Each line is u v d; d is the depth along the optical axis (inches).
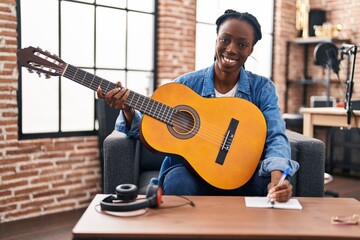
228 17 78.3
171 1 176.6
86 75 70.2
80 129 155.3
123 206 55.4
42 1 142.1
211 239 48.0
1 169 127.0
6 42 126.6
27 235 117.1
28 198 134.4
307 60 247.6
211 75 81.3
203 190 70.2
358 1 221.6
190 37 185.3
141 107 70.3
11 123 129.0
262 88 81.1
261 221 52.7
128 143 91.7
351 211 58.2
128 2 168.2
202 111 72.0
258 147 70.8
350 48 138.8
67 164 144.3
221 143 70.0
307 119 147.5
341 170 219.3
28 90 140.1
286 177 65.4
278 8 234.4
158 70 178.5
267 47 236.5
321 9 235.0
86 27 155.9
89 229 49.0
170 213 55.4
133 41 171.3
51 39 145.6
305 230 49.6
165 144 68.7
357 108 139.5
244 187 71.6
